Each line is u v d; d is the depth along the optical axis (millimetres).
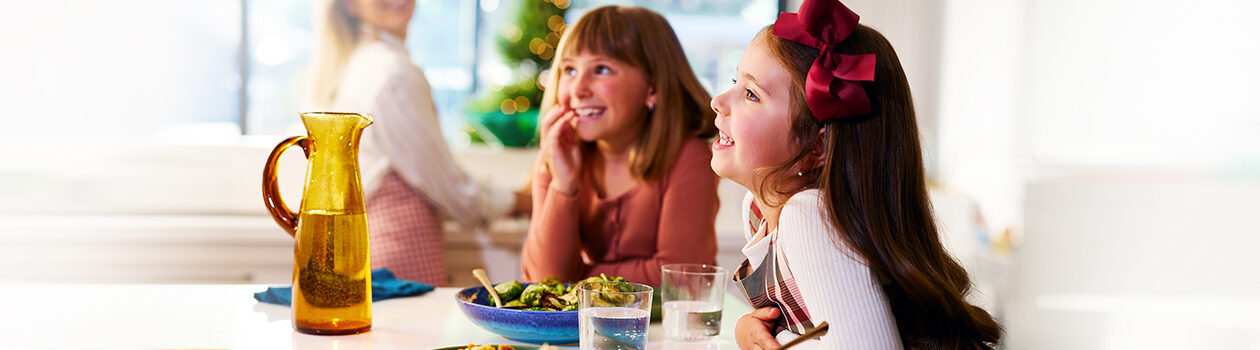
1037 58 3227
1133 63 2832
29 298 1444
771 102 1075
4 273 2789
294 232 1298
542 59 3451
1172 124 2637
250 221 2936
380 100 2299
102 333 1232
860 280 984
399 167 2312
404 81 2320
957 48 3521
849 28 1041
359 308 1255
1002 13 3395
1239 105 2365
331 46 2453
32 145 3209
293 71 3469
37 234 2801
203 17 3393
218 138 3418
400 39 2402
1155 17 2736
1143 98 2785
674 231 1782
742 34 3559
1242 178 2348
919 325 1084
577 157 1810
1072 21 3096
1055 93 3146
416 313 1403
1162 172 2674
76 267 2820
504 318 1217
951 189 3496
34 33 3271
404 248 2322
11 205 3111
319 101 2502
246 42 3422
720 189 3361
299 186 3320
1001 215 3281
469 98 3480
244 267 2857
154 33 3369
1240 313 2320
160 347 1168
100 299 1452
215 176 3299
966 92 3514
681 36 3531
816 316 992
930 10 3502
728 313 1491
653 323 1410
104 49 3328
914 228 1065
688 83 1820
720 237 2887
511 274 2746
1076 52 3076
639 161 1804
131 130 3359
